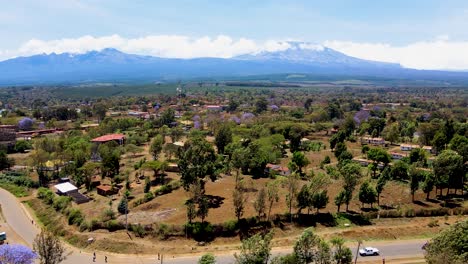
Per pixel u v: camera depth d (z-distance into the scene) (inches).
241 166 4490.7
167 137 7564.0
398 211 3521.2
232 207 3550.7
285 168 4820.4
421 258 2839.6
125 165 5305.1
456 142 5088.6
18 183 5137.8
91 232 3331.7
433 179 3767.2
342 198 3491.6
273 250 2920.8
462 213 3565.5
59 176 5191.9
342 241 2322.8
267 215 3385.8
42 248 2241.6
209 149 3929.6
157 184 4379.9
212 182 4338.1
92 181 4589.1
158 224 3218.5
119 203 3735.2
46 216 3959.2
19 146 6865.2
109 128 7834.6
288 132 6722.4
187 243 3073.3
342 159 5004.9
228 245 3048.7
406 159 4990.2
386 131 7145.7
